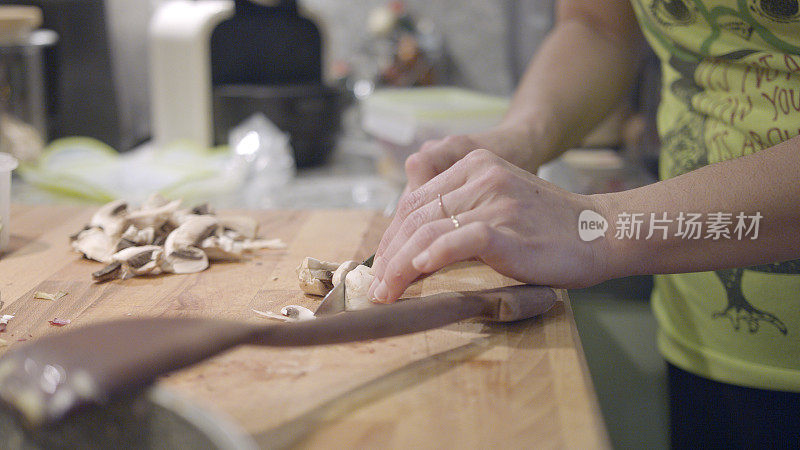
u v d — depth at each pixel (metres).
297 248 0.96
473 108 1.52
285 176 1.54
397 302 0.75
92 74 1.58
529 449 0.55
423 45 1.89
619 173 1.50
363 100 1.66
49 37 1.49
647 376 1.47
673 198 0.75
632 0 0.97
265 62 1.65
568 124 1.04
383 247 0.79
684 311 0.98
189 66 1.53
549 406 0.61
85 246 0.93
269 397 0.62
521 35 1.72
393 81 1.86
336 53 2.00
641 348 1.48
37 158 1.47
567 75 1.07
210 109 1.56
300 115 1.56
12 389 0.47
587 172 1.50
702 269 0.76
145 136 1.79
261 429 0.58
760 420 0.92
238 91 1.54
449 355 0.70
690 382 0.97
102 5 1.55
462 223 0.73
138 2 1.71
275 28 1.63
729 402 0.93
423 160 0.87
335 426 0.58
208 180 1.42
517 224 0.72
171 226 0.95
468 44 1.97
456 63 1.99
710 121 0.91
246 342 0.56
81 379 0.46
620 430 1.44
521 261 0.71
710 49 0.87
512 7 1.79
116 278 0.87
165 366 0.50
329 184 1.54
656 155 1.48
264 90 1.55
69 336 0.51
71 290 0.84
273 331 0.58
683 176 0.76
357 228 1.03
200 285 0.85
